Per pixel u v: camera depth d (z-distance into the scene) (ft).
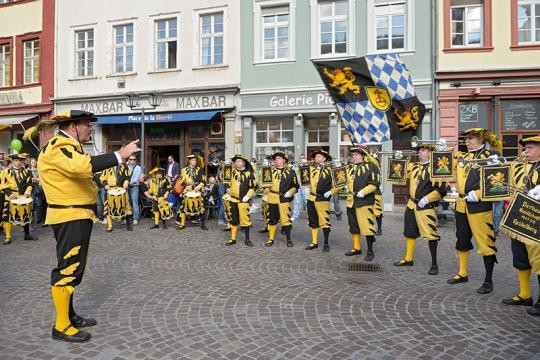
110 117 56.59
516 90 44.55
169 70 55.06
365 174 24.66
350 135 29.40
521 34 45.75
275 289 19.01
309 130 50.85
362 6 47.88
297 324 14.89
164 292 18.49
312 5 49.08
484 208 18.70
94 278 20.79
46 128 14.64
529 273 16.98
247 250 27.76
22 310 16.35
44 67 61.41
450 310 16.43
